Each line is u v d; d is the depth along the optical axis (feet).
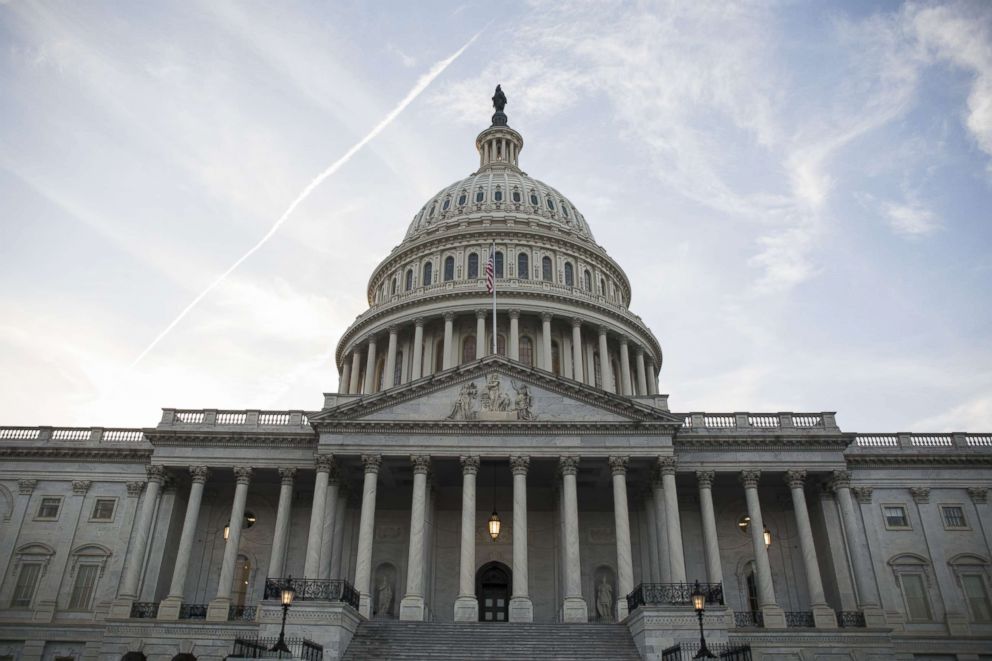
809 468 166.61
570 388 163.02
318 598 130.31
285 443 171.83
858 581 156.25
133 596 156.66
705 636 122.31
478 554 176.45
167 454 170.91
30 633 165.07
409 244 267.18
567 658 122.01
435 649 125.18
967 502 176.24
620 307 254.88
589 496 179.01
